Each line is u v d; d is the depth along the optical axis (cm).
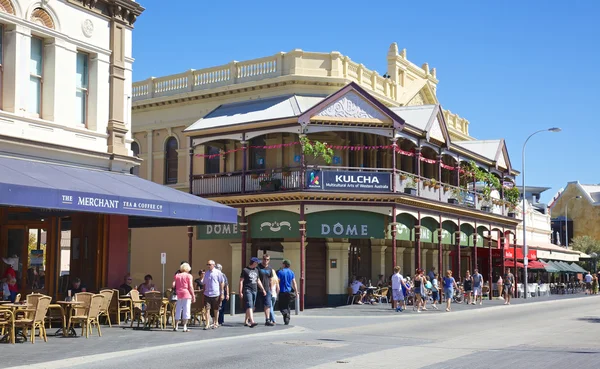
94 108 2031
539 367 1220
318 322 2295
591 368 1212
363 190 2956
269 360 1297
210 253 3525
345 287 3303
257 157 3375
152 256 3706
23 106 1819
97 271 2005
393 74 3950
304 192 2914
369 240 3566
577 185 9006
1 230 2008
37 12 1875
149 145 3806
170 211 1883
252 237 3094
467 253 4469
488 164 4116
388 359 1321
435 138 3353
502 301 3862
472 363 1267
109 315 1998
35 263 1973
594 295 5362
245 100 3484
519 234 5400
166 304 1881
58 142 1897
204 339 1659
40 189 1552
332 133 3281
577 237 8244
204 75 3688
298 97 3281
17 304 1565
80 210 1639
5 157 1741
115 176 2000
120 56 2112
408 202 3073
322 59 3425
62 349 1430
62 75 1930
